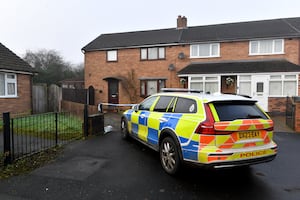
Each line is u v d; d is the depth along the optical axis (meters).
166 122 4.80
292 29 15.19
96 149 6.25
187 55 16.66
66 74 40.81
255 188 3.87
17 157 5.27
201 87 14.70
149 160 5.32
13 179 4.18
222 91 15.52
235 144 3.83
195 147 3.89
